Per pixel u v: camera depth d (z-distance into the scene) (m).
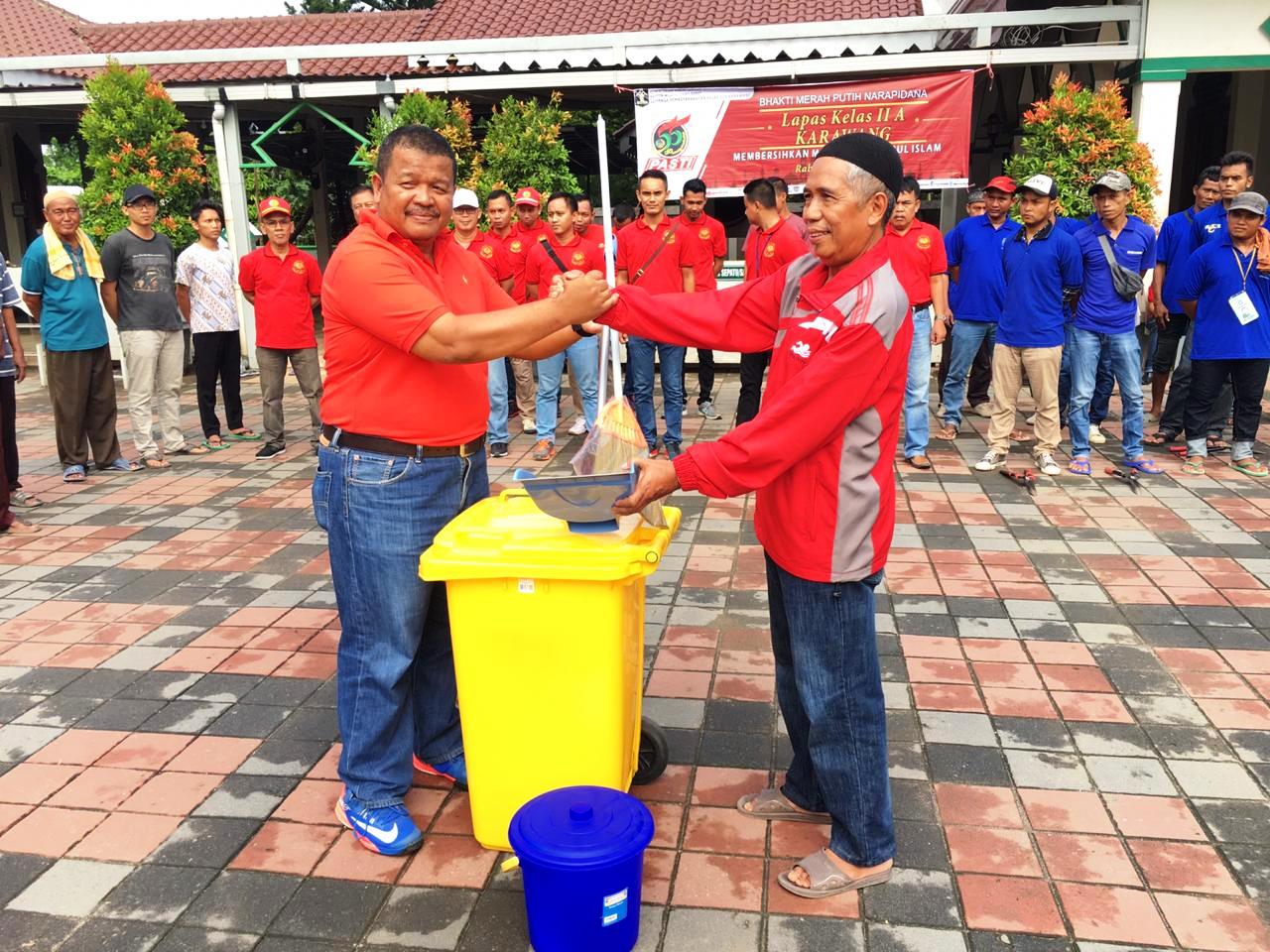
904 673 3.82
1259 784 3.07
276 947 2.45
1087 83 10.95
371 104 12.69
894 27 9.44
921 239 6.62
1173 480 6.37
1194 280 6.36
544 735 2.61
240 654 4.12
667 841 2.84
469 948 2.43
